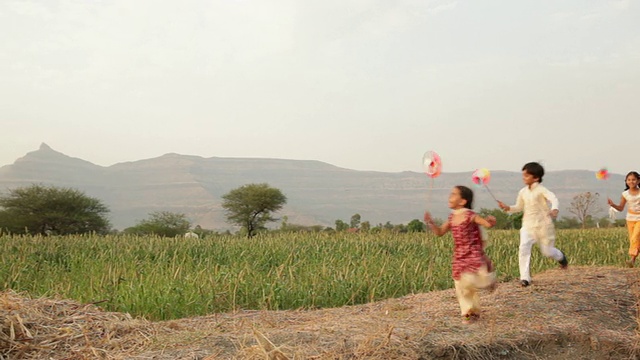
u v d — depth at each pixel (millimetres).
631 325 6957
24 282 11383
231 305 9180
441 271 12164
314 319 7371
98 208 59812
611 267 10500
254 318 7523
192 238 21094
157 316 8680
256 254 15695
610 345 6223
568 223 55812
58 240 18750
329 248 16859
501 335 6164
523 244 8641
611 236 21938
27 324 5910
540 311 7129
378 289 10211
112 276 10984
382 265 12359
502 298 7766
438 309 7348
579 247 16547
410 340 5762
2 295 6512
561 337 6305
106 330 6078
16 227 54219
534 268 12711
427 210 6926
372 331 6008
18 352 5402
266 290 9719
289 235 22422
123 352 5508
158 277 10984
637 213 10828
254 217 68000
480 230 6715
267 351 5238
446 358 5648
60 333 5895
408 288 10805
